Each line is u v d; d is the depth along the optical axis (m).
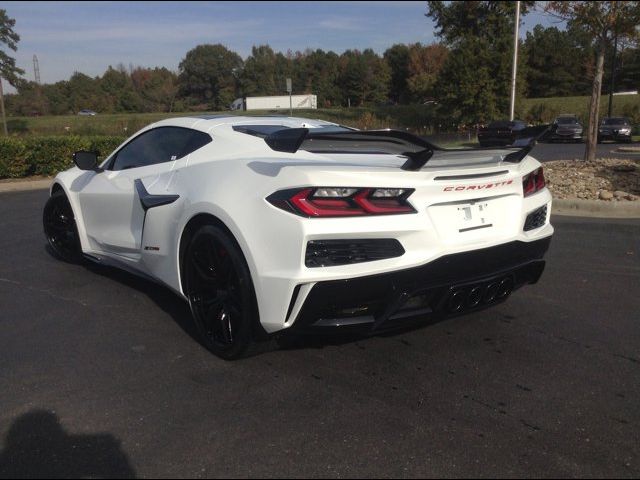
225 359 3.54
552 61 69.38
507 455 2.56
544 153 21.31
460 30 39.41
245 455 2.55
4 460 2.52
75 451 2.59
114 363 3.50
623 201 8.08
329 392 3.13
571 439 2.69
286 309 3.02
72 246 5.65
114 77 97.88
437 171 3.17
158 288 4.97
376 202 3.04
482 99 36.34
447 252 3.20
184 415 2.89
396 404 3.00
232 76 96.94
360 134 3.00
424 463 2.50
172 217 3.80
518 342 3.81
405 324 3.28
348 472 2.43
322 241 2.94
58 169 15.62
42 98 82.06
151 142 4.53
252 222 3.12
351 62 86.00
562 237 6.75
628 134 28.31
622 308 4.44
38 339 3.88
